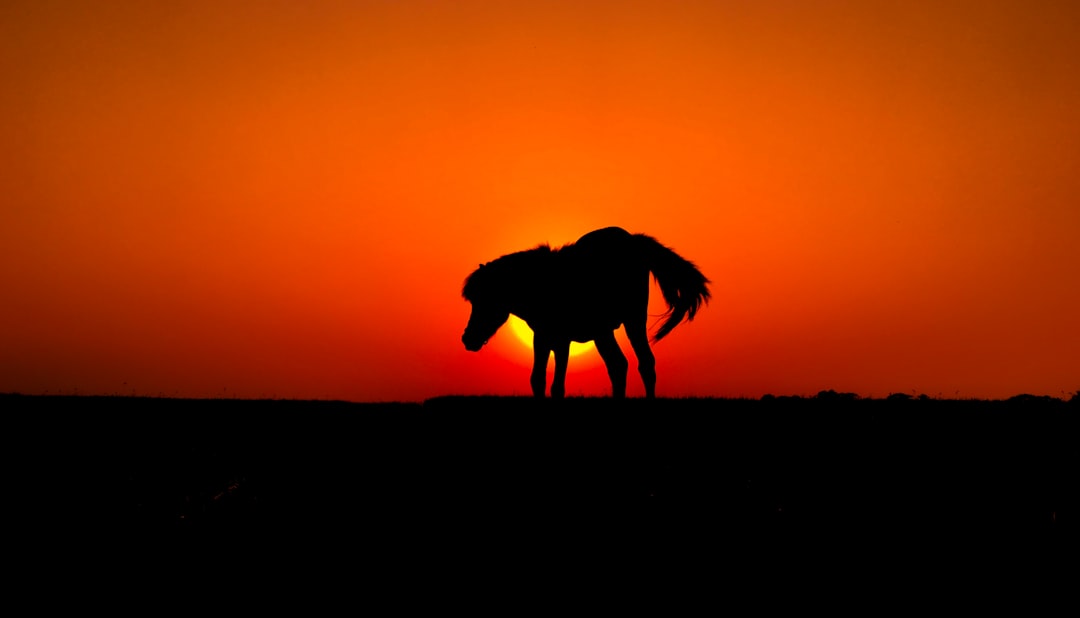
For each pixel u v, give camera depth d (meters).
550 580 11.91
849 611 10.95
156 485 15.34
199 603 11.36
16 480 15.45
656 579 11.84
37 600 11.43
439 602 11.34
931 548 12.53
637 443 16.06
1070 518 13.15
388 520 13.84
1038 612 10.80
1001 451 15.51
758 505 13.97
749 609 10.97
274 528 13.70
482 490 14.63
